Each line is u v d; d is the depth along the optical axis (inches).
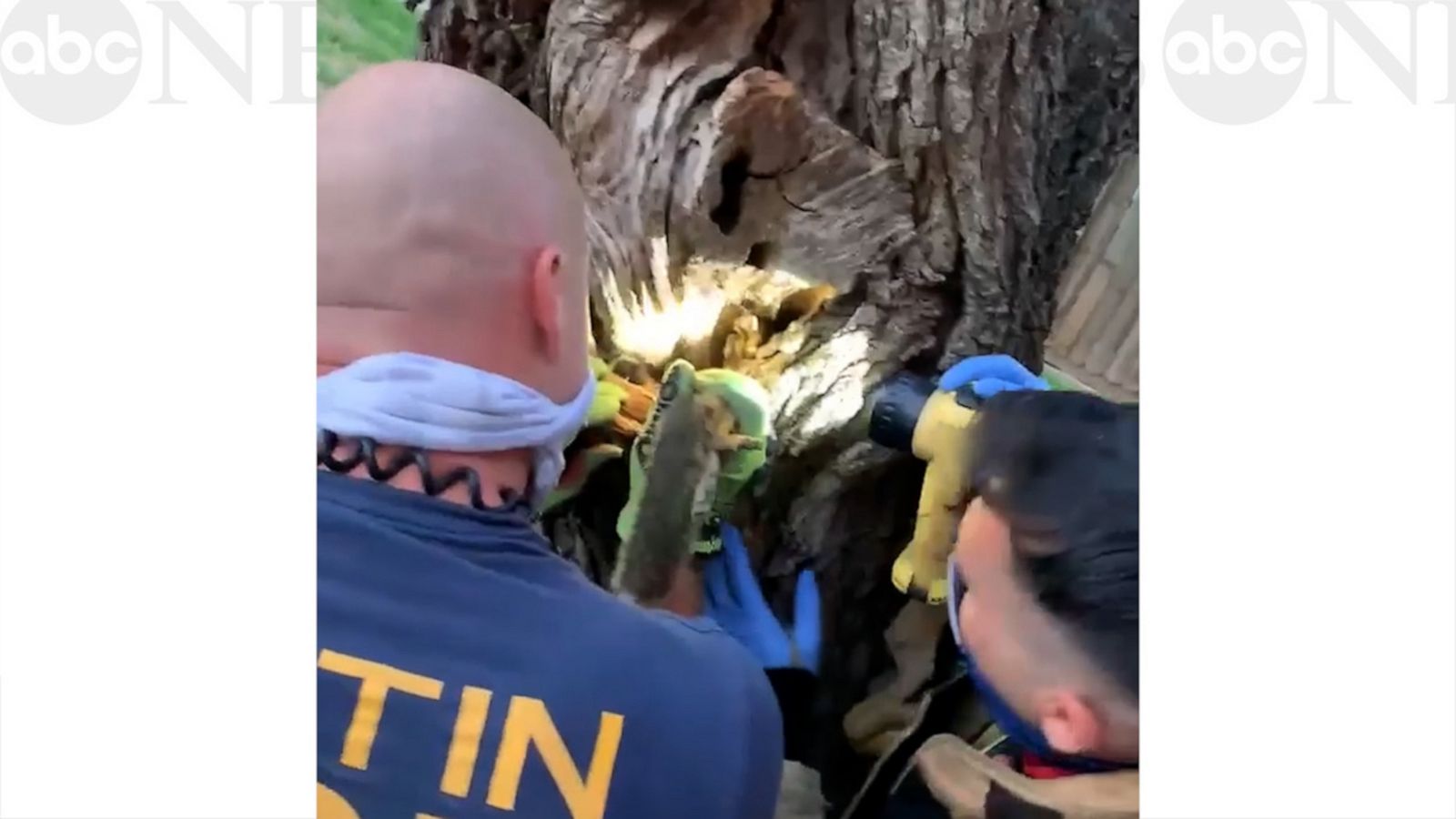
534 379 23.0
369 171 22.3
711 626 24.2
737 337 27.0
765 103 25.2
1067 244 26.3
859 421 26.7
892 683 25.6
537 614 22.1
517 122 23.3
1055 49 26.3
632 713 21.7
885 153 26.8
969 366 25.6
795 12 26.7
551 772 21.2
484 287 22.5
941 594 25.0
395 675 21.6
